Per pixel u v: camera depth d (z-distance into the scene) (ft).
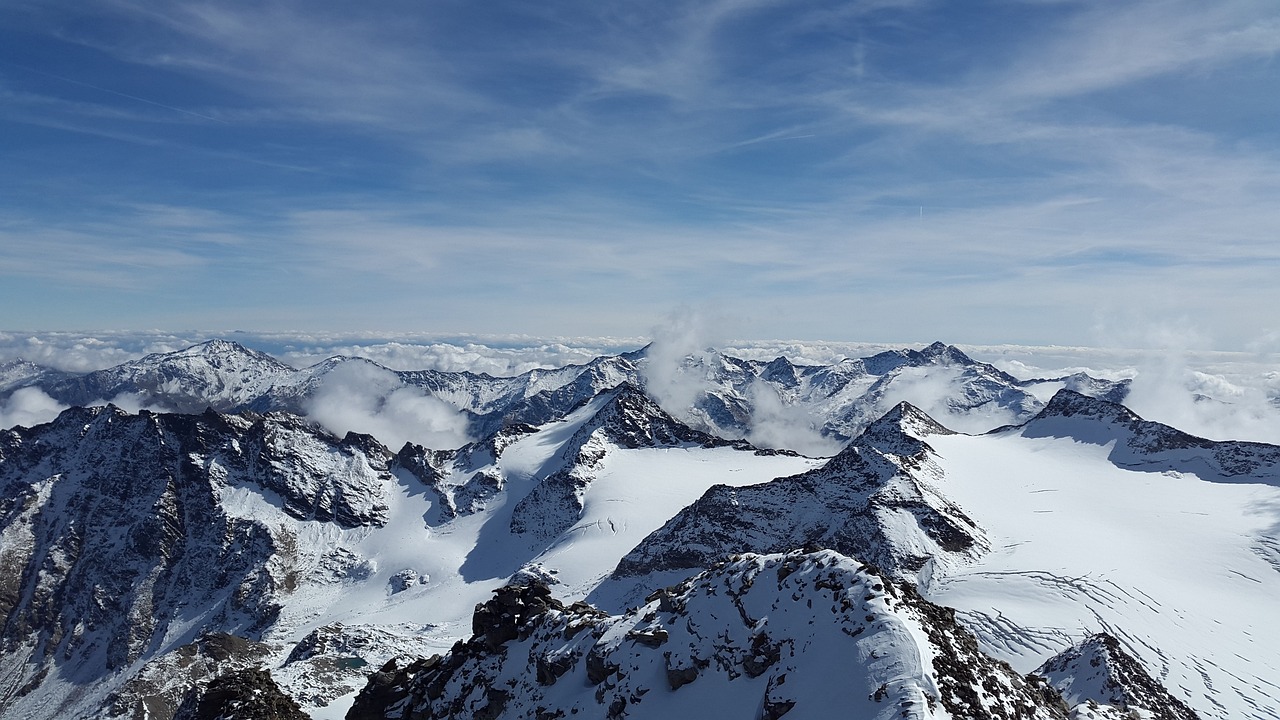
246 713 247.70
